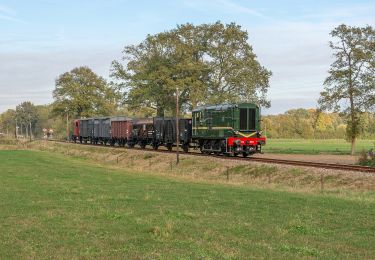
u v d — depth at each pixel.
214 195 22.72
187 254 11.19
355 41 54.78
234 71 67.62
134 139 66.69
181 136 51.66
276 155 55.28
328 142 113.06
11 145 94.50
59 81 111.94
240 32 69.12
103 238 12.99
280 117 155.75
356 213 17.39
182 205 19.27
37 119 190.38
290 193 24.16
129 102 77.94
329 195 23.41
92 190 24.77
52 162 50.03
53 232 13.67
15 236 13.16
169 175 37.53
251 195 22.77
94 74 113.44
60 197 21.59
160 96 72.06
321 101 55.69
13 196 21.84
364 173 27.97
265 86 68.62
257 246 12.13
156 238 13.01
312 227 14.73
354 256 11.34
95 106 112.31
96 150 66.38
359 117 54.31
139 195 22.64
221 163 38.22
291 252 11.59
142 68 75.19
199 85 67.81
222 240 12.82
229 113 41.25
